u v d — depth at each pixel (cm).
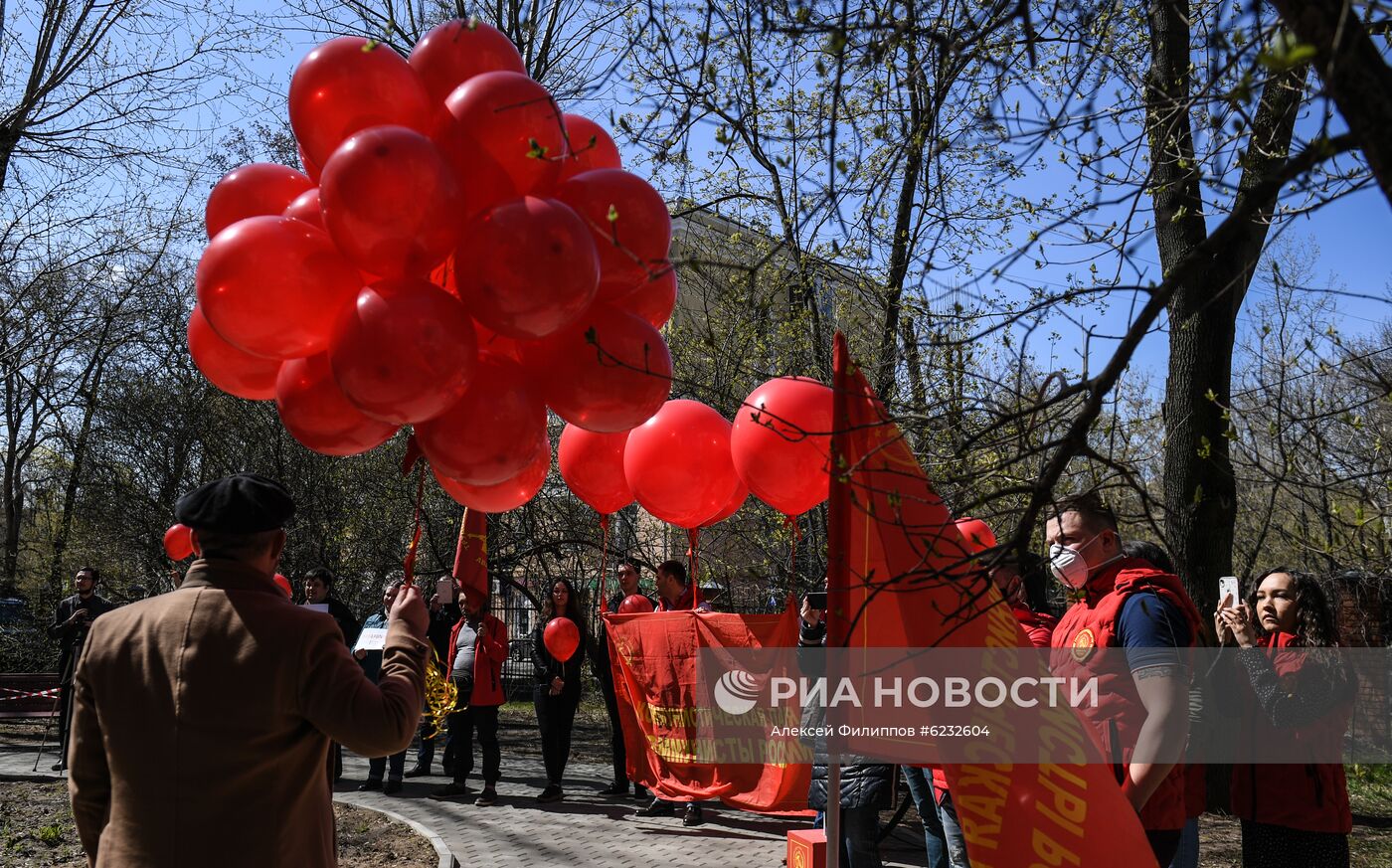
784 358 1073
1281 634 431
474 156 312
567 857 736
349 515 1756
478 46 338
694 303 1139
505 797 967
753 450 405
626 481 463
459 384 304
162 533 1809
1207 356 869
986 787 307
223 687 249
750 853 745
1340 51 193
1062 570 379
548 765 948
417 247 293
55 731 1448
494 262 293
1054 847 302
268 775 251
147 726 249
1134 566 369
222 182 348
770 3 337
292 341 307
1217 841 816
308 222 325
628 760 870
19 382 1864
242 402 1812
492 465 329
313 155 320
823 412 404
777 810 758
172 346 1852
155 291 1808
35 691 1329
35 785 971
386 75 311
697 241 1162
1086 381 251
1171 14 337
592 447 461
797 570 1179
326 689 254
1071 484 426
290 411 333
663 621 840
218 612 256
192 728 247
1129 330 243
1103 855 301
